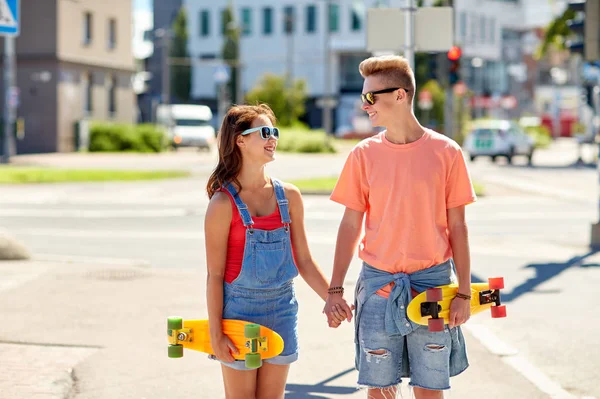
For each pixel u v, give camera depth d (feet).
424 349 18.07
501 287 18.79
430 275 18.24
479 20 331.36
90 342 31.01
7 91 143.64
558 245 57.36
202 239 61.31
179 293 40.01
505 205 86.38
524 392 25.57
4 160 144.77
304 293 40.09
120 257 52.80
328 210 81.05
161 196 94.07
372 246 18.44
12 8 45.60
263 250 17.53
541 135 254.27
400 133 18.29
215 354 17.49
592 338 32.30
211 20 330.54
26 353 29.50
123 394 25.26
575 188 106.42
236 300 17.53
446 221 18.38
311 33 314.96
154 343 30.96
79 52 191.01
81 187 103.91
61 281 42.78
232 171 17.65
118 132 190.60
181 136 199.93
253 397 17.80
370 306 18.31
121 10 206.80
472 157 168.45
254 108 17.78
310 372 27.58
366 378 18.34
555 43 145.18
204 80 331.57
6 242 49.75
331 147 207.00
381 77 18.11
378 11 42.96
